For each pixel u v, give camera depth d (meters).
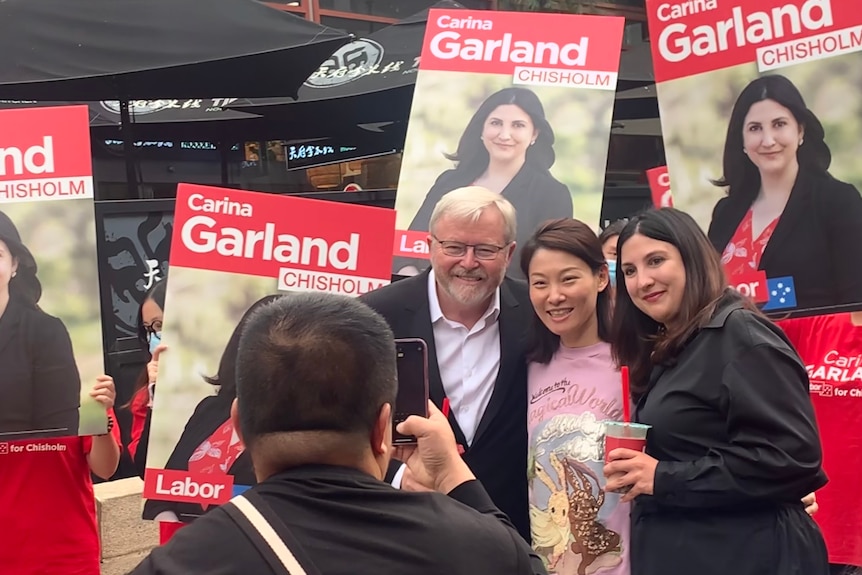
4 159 2.47
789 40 2.39
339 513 1.17
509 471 2.43
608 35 3.05
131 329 4.66
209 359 2.42
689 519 1.99
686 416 2.00
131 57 4.66
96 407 2.51
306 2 8.63
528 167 3.02
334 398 1.22
